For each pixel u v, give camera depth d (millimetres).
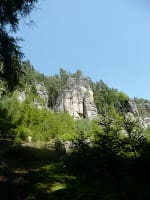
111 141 12055
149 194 8703
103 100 177250
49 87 171250
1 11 13445
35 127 60188
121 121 12719
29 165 15930
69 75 182500
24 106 64062
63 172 12375
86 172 11562
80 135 14633
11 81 15750
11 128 47094
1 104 57156
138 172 10078
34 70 165750
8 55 14219
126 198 8602
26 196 9742
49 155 20609
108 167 10852
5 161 16062
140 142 11242
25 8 14219
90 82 195000
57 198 9234
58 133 62438
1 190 10102
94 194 8992
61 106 160625
